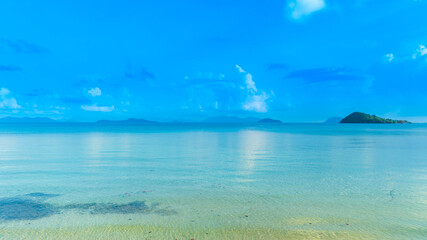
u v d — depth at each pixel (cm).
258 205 815
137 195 916
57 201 851
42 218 711
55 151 2198
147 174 1260
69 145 2752
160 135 4797
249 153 2075
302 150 2280
